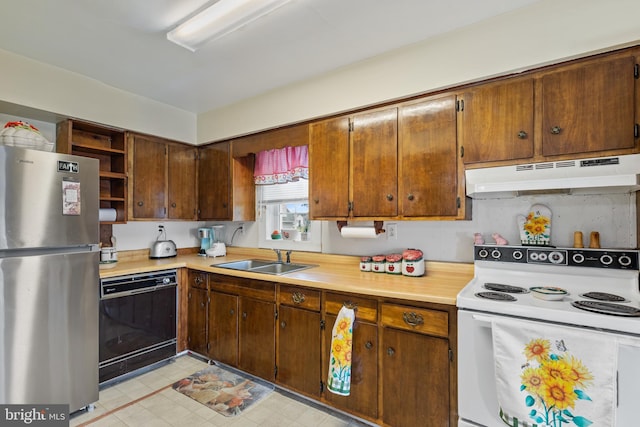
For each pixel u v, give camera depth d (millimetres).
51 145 2096
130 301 2502
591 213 1817
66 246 1961
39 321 1830
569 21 1589
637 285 1566
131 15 1744
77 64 2334
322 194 2498
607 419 1206
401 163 2129
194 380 2477
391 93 2135
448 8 1696
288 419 2006
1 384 1694
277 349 2285
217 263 2914
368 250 2633
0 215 1684
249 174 3336
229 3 1585
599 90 1555
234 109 3094
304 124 2672
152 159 3057
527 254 1838
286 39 1980
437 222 2311
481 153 1851
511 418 1365
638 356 1185
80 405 2021
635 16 1454
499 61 1767
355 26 1850
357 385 1920
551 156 1658
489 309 1478
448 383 1636
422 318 1713
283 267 2867
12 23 1814
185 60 2256
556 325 1329
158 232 3379
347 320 1901
